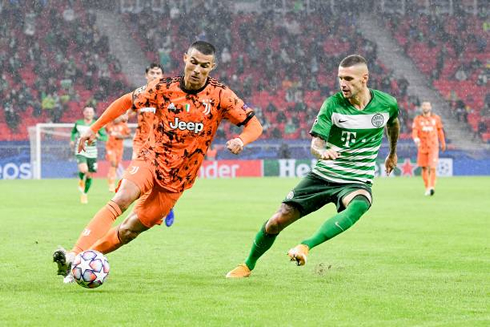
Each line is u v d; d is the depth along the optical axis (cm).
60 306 1673
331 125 2039
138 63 11900
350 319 1548
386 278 2123
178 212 4447
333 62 12375
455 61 12725
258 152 10769
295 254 1877
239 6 12638
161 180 1944
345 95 2003
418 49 12775
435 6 13150
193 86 1919
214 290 1905
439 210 4662
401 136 11350
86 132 1994
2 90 10988
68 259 1791
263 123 11538
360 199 1997
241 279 2098
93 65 11544
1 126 10700
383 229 3544
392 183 8381
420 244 2967
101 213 1897
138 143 3384
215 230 3466
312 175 2095
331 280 2081
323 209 4772
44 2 11750
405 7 13088
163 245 2898
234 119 1962
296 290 1909
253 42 12375
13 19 11556
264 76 12094
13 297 1786
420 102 12081
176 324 1495
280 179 9394
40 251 2702
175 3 12431
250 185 7794
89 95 11362
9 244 2916
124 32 12150
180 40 12206
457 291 1905
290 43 12444
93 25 11856
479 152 11156
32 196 5919
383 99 2059
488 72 12638
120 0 12275
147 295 1823
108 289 1912
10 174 9681
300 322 1516
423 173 6325
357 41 12619
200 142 1959
